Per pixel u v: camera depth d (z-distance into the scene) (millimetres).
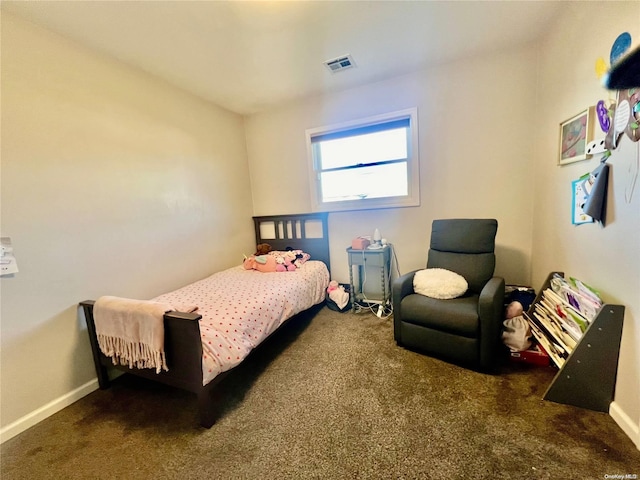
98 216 2039
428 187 2861
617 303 1388
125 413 1710
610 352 1406
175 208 2676
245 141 3652
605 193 1453
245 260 3246
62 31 1811
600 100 1490
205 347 1582
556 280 1918
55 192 1798
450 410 1551
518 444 1310
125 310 1667
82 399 1868
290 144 3430
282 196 3586
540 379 1765
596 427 1371
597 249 1537
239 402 1726
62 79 1842
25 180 1663
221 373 1656
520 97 2434
